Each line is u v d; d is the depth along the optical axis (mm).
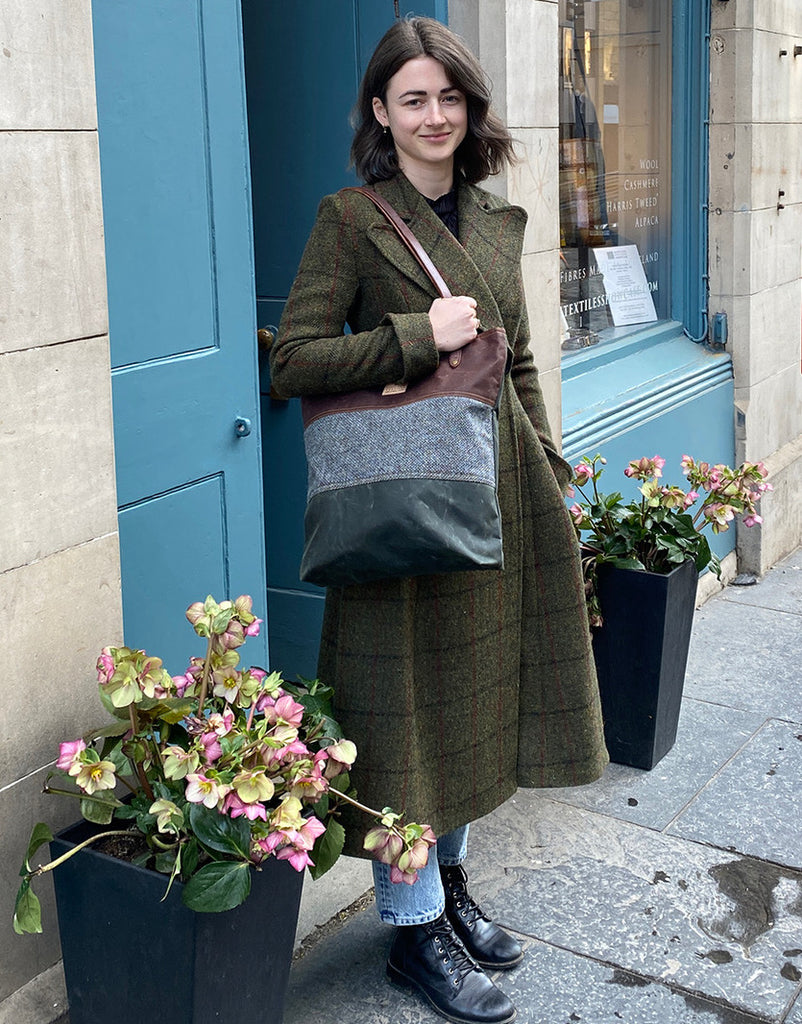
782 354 5484
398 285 2225
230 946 1944
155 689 1983
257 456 2814
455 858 2633
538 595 2459
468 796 2430
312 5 3363
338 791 2143
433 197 2346
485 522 2090
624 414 4363
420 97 2221
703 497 4949
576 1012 2504
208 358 2633
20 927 1863
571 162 4438
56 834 2035
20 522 2006
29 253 1964
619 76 4691
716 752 3643
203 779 1820
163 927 1894
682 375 4805
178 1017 1922
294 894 2080
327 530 2113
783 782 3465
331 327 2225
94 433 2125
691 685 4137
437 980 2484
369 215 2234
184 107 2502
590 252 4625
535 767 2520
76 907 1998
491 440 2139
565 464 2521
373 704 2287
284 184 3494
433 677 2344
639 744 3512
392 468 2086
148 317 2475
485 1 3373
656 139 5016
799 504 5707
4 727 2029
